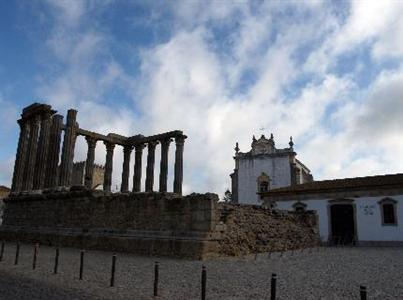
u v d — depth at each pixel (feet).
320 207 121.08
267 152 180.34
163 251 64.03
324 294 32.89
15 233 106.01
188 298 31.32
